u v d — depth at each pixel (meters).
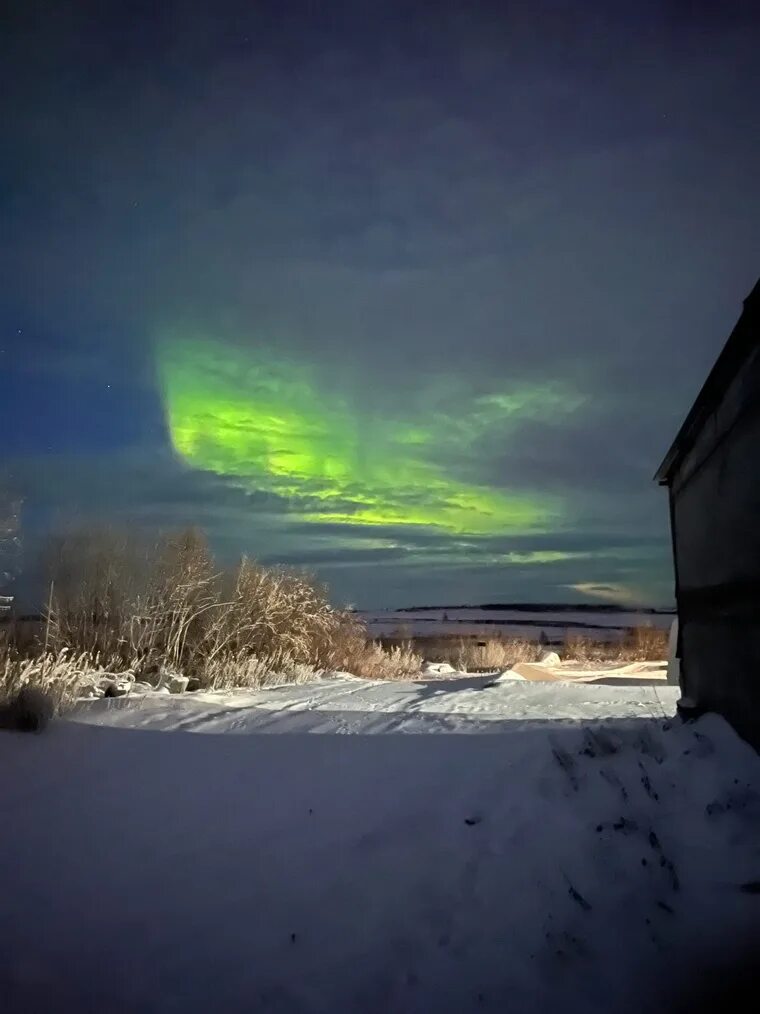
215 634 17.02
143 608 15.82
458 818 5.80
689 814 5.00
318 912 4.32
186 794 6.77
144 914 4.33
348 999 3.44
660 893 4.11
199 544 17.19
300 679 16.91
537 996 3.39
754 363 5.32
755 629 5.53
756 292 4.73
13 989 3.55
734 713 6.34
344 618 22.09
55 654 14.41
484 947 3.83
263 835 5.66
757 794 5.01
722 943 3.60
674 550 9.49
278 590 18.83
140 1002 3.44
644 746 6.70
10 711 9.46
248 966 3.74
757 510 5.36
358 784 7.04
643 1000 3.28
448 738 9.05
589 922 3.95
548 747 7.93
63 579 15.92
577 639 31.84
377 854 5.17
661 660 27.02
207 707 11.48
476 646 28.17
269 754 8.35
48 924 4.22
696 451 7.81
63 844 5.47
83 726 9.60
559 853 4.82
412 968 3.69
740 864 4.25
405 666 23.16
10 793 6.71
